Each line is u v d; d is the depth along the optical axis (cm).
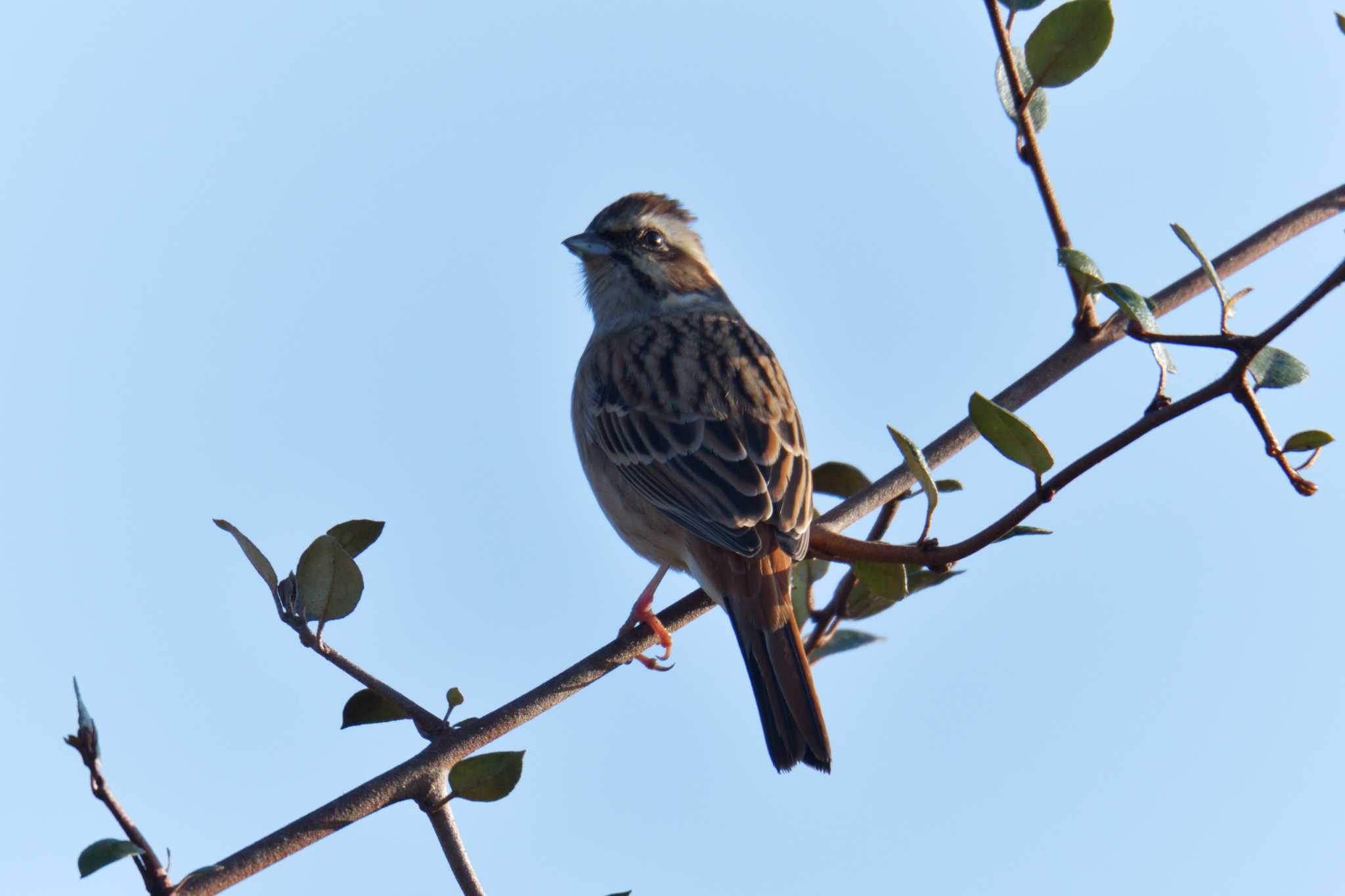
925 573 955
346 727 859
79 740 662
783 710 1005
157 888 703
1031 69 868
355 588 809
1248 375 745
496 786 807
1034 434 731
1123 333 1017
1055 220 888
